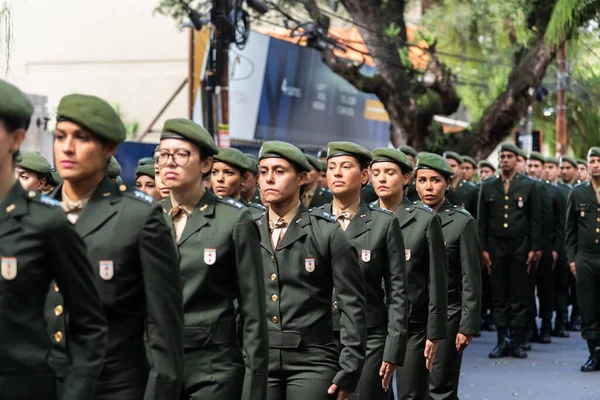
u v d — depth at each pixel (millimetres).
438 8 23891
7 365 4238
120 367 4863
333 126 34594
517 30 21891
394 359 7629
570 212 13617
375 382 7723
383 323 7910
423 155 9648
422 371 8562
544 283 16203
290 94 32125
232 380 5855
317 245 6809
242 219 5887
